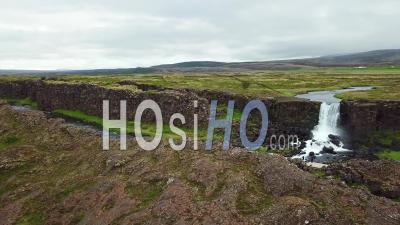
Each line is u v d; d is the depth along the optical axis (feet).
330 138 348.18
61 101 463.42
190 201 188.65
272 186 185.88
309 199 176.76
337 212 167.12
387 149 320.09
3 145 342.03
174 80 563.07
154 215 188.55
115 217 198.90
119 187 221.05
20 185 265.34
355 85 550.77
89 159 272.72
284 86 543.39
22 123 379.96
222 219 172.04
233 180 192.13
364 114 354.33
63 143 315.78
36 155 303.27
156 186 211.82
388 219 164.25
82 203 224.74
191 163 221.05
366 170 226.58
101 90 415.44
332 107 379.76
